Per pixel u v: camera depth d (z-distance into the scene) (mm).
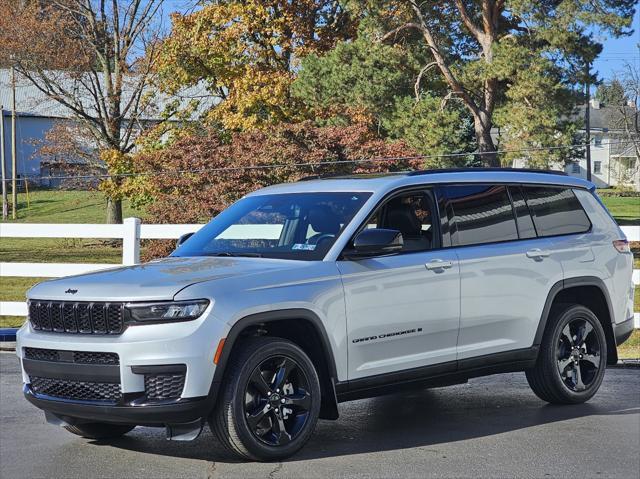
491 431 7062
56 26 37219
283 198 7352
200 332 5797
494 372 7465
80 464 6176
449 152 28547
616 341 8359
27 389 6363
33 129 66000
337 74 28984
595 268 8164
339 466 6055
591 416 7562
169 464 6160
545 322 7738
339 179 7566
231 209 7617
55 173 64312
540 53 29000
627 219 44000
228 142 28484
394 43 31750
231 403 5918
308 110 30109
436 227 7215
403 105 28750
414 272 6879
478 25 33156
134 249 12789
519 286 7555
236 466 6070
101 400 5949
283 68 32562
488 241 7492
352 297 6516
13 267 12977
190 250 7215
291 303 6180
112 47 38312
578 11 28375
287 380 6258
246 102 29922
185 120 33906
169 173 21500
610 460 6184
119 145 37500
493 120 29938
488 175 7766
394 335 6746
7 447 6676
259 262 6527
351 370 6516
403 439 6832
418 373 6898
